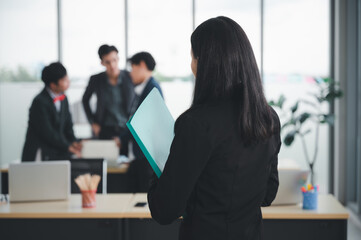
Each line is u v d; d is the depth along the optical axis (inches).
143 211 105.0
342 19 209.8
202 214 47.7
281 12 217.2
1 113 221.1
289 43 217.6
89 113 203.0
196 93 47.4
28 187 112.0
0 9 219.6
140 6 220.2
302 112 202.2
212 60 46.1
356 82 209.0
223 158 46.4
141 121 49.8
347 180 211.8
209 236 47.6
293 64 217.9
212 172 46.9
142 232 108.2
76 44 221.0
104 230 105.3
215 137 45.4
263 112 47.3
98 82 200.5
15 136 221.5
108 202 113.5
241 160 47.0
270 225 104.0
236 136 46.3
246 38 47.7
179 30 220.1
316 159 219.9
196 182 47.9
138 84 151.5
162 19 220.1
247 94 46.3
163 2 219.5
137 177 156.8
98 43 221.0
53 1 219.9
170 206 45.6
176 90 220.7
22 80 221.3
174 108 221.0
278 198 107.0
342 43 210.5
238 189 47.6
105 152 168.7
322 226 102.7
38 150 160.1
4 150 221.8
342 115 211.9
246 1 217.8
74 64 221.3
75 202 113.3
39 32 220.7
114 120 200.5
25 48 220.7
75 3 220.2
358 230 179.9
